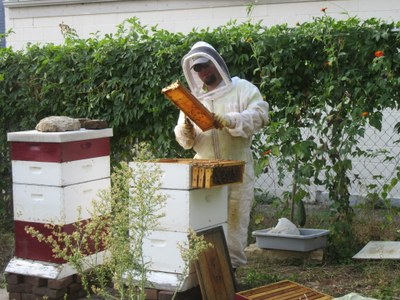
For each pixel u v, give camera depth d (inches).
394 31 277.1
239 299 233.8
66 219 252.7
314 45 288.4
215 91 252.2
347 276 273.3
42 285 258.2
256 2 387.9
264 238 291.6
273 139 291.0
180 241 237.1
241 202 256.4
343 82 286.0
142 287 207.5
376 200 301.1
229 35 299.0
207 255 240.4
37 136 251.8
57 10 434.6
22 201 258.7
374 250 286.8
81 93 324.8
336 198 294.5
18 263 260.5
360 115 282.4
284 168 304.5
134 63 311.6
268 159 299.4
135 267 210.1
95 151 263.0
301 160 291.3
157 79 306.0
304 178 289.7
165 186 237.8
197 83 256.1
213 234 244.4
